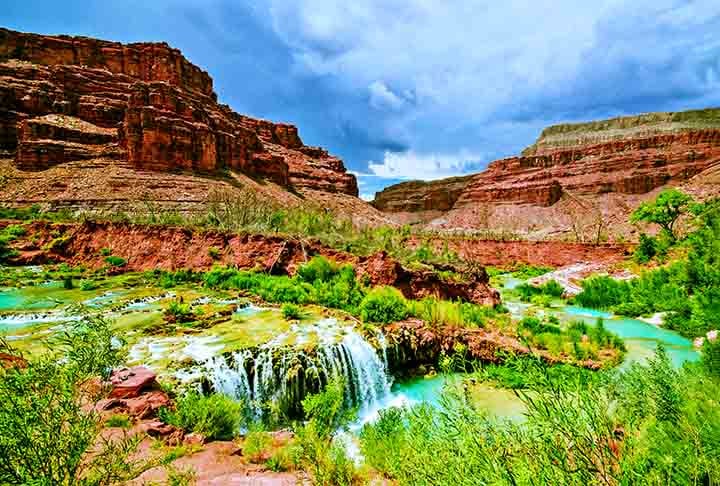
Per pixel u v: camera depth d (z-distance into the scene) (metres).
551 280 33.19
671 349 16.78
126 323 16.30
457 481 3.00
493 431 3.17
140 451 6.51
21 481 2.85
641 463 2.62
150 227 32.38
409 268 23.28
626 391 3.87
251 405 11.71
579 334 17.52
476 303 23.05
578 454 2.58
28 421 2.98
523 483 2.58
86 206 50.81
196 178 65.06
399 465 4.33
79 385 3.60
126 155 63.25
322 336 15.13
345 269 23.61
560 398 2.77
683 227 48.28
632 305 24.39
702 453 2.64
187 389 10.38
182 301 19.98
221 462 6.71
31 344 12.73
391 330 16.72
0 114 64.69
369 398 14.20
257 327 16.28
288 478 6.22
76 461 3.27
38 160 58.97
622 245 52.59
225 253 29.28
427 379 15.59
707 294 18.30
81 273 28.88
